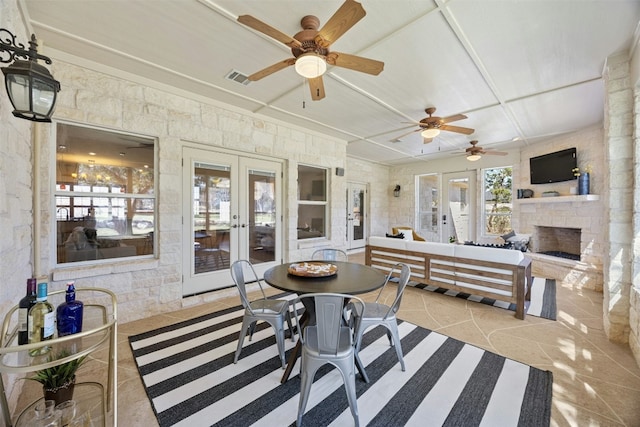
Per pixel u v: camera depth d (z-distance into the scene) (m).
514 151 6.05
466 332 2.71
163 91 3.15
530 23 2.08
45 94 1.23
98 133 2.84
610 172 2.53
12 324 1.65
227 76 2.94
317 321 1.57
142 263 2.99
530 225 5.60
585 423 1.55
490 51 2.44
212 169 3.72
